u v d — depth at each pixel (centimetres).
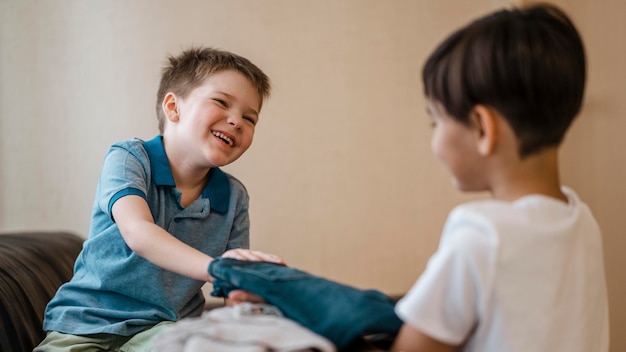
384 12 245
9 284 123
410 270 249
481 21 76
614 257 219
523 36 72
